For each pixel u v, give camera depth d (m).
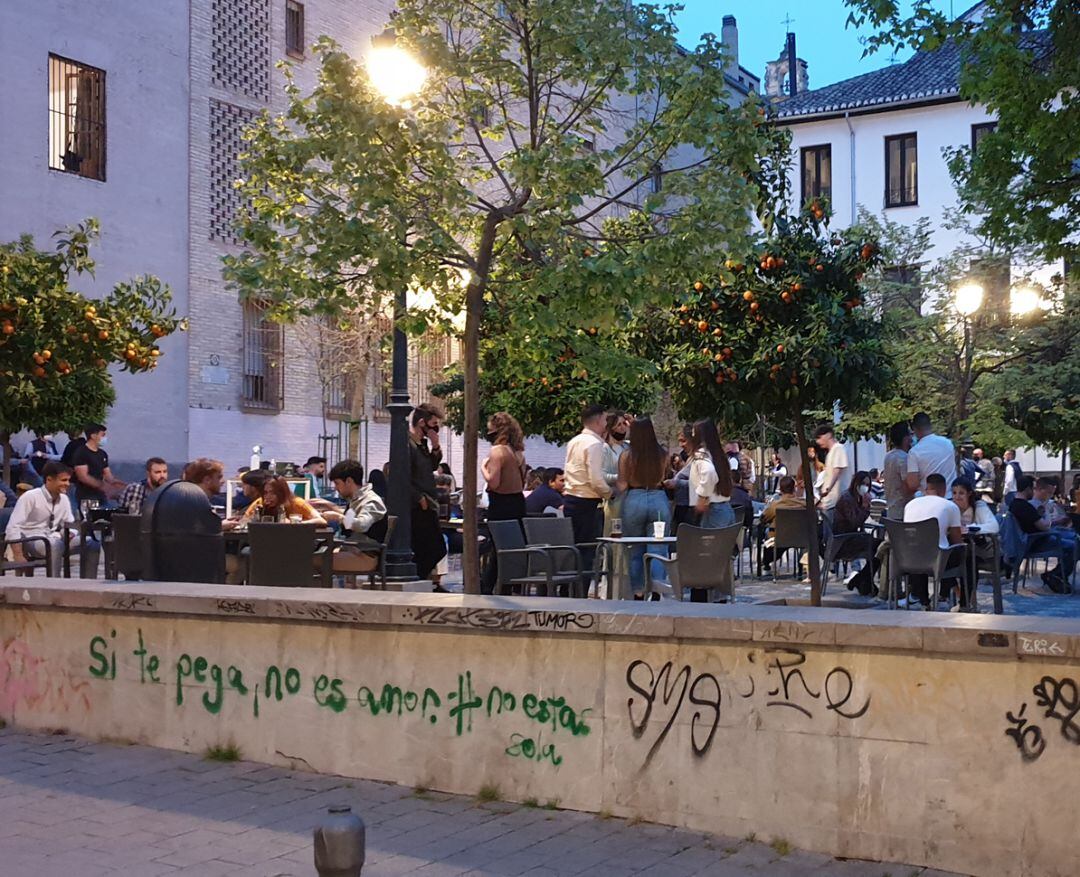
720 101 9.45
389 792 6.74
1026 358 30.31
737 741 5.95
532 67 9.27
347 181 8.59
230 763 7.36
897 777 5.57
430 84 9.34
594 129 9.83
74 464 18.41
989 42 12.60
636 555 11.05
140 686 7.80
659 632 6.07
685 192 9.15
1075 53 12.46
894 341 29.14
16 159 23.47
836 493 15.58
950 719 5.47
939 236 42.56
